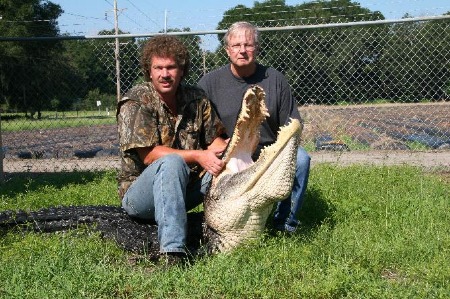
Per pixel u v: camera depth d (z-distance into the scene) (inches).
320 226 131.3
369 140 398.0
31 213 132.7
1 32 766.5
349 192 167.3
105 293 91.1
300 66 306.0
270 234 124.2
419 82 306.0
